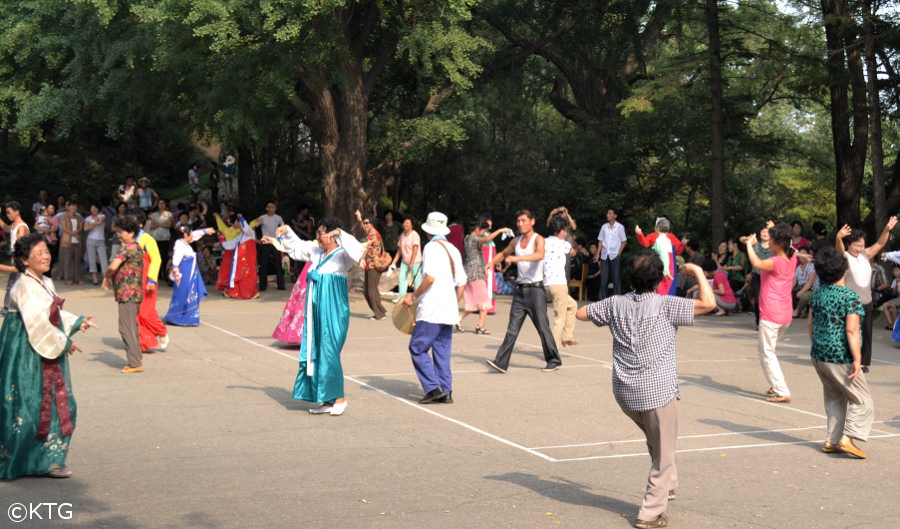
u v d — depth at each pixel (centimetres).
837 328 720
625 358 547
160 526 515
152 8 1702
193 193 3131
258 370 1080
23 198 2981
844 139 2205
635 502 587
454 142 2331
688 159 2639
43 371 609
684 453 729
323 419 825
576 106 3133
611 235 1961
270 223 2056
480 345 1342
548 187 2692
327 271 832
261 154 3023
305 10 1623
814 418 873
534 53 2766
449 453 710
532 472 658
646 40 2770
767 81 2303
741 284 1905
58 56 1955
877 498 604
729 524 542
